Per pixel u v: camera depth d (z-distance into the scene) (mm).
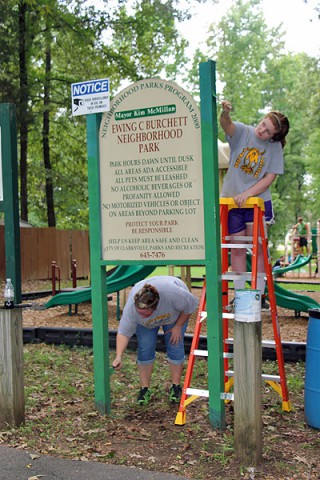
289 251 33219
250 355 3732
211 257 4504
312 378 4520
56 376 6367
